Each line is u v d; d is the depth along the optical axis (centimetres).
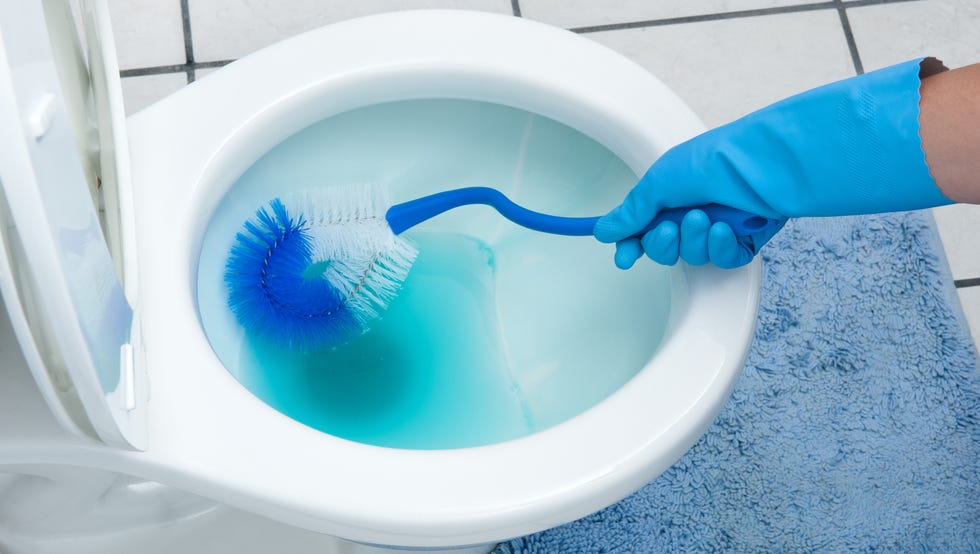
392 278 77
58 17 52
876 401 104
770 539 97
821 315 108
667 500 98
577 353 78
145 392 57
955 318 109
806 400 104
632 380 62
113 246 58
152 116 68
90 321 44
